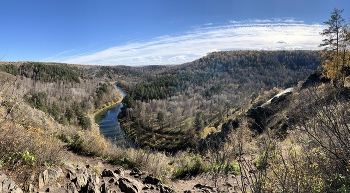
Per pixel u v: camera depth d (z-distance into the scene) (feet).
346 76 78.54
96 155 24.68
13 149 12.71
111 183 16.30
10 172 11.41
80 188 13.23
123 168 22.18
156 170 21.62
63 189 12.28
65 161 15.67
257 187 8.73
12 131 13.48
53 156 14.21
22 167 11.99
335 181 9.02
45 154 13.88
